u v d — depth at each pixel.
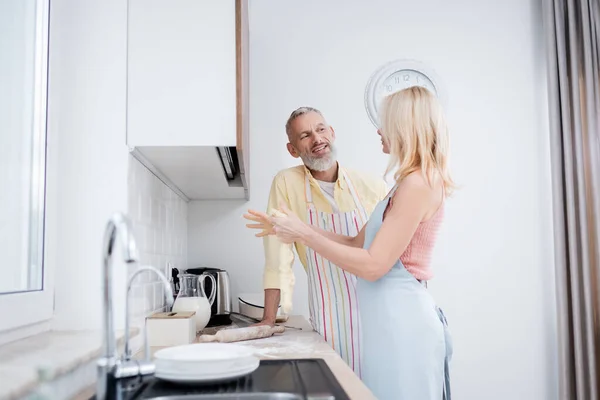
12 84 1.40
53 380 0.96
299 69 3.18
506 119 3.25
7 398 0.76
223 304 2.57
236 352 1.24
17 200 1.43
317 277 2.43
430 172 1.96
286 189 2.64
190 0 1.77
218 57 1.76
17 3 1.43
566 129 3.13
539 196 3.23
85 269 1.65
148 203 2.00
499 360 3.14
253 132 3.13
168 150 1.78
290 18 3.20
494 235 3.20
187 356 1.18
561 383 3.05
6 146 1.36
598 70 3.17
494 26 3.28
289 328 2.33
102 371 0.96
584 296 3.08
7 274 1.37
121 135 1.71
